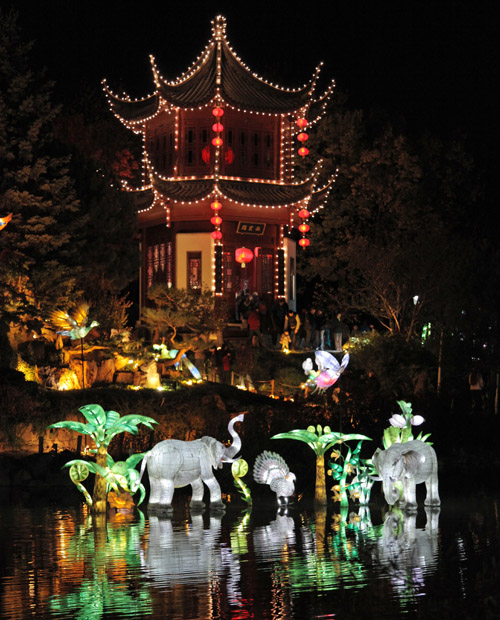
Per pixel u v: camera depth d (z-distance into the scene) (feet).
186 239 155.33
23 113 121.49
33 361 104.99
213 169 150.82
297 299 198.80
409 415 59.98
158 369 114.21
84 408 55.88
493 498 63.16
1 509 58.08
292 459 77.46
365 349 127.54
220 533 47.96
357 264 152.46
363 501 60.70
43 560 40.57
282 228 159.63
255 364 127.13
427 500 58.59
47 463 72.90
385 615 31.78
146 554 41.86
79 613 32.01
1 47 121.90
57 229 121.19
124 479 56.24
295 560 40.42
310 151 189.06
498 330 109.81
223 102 153.28
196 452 57.36
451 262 134.21
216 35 158.51
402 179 182.09
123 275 134.62
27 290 115.44
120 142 183.11
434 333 127.75
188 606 32.89
